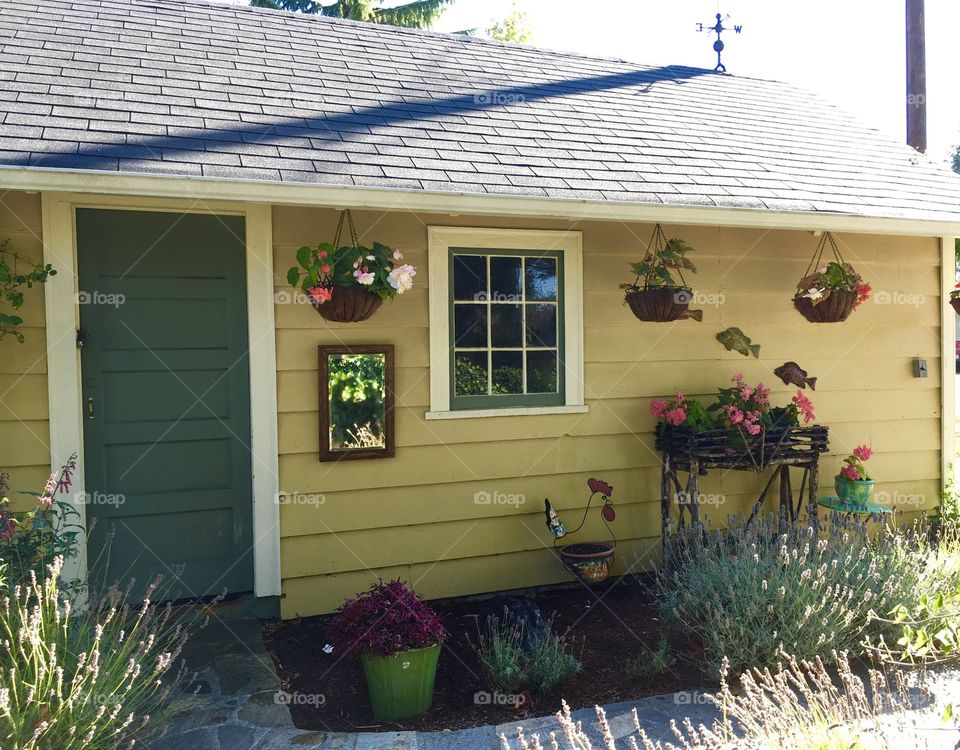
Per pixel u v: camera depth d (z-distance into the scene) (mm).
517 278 5160
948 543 5422
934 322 6273
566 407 5199
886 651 3801
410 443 4824
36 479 4184
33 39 4852
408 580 4844
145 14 5785
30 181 3432
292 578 4582
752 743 2764
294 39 6027
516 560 5105
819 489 5922
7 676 2795
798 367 5355
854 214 4992
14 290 4109
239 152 3975
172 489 4523
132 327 4422
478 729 3338
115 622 3525
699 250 5516
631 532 5422
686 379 5523
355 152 4277
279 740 3234
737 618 3732
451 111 5250
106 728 2775
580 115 5742
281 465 4555
